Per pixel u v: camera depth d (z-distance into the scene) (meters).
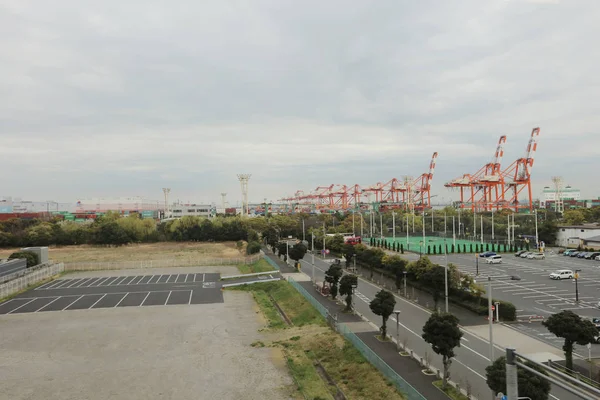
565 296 51.44
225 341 38.41
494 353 32.34
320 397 26.67
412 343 35.00
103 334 40.59
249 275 71.31
